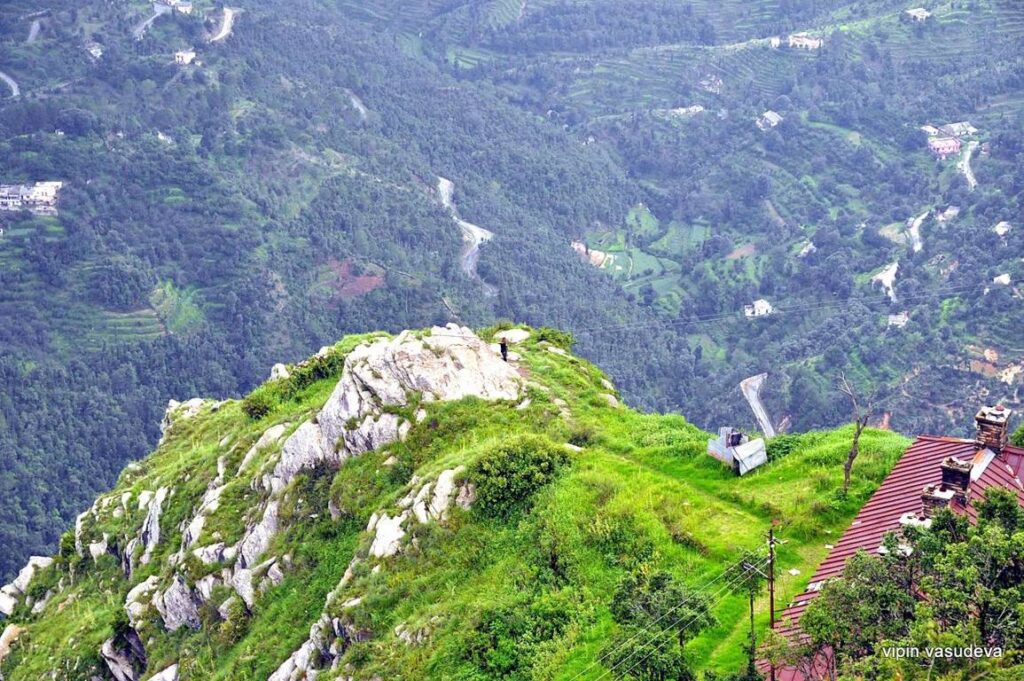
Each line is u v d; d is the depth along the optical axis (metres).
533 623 41.59
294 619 51.62
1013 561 31.52
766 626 38.34
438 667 41.53
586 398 59.28
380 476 54.50
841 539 41.28
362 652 43.94
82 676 61.88
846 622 32.09
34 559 77.12
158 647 57.69
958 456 42.53
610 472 48.88
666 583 39.34
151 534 66.69
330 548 53.41
